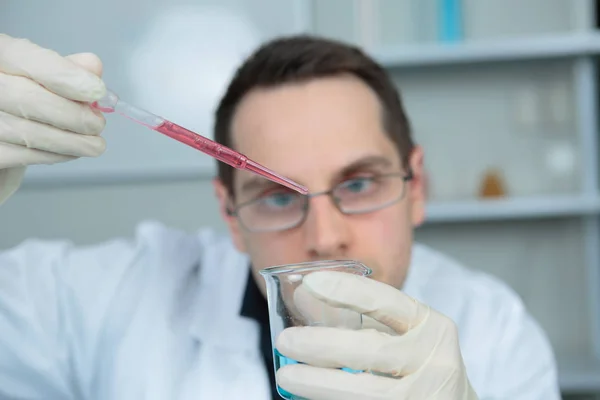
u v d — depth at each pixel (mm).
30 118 907
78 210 2758
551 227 2867
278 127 1193
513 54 2559
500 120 2852
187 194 2760
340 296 845
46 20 2703
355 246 1189
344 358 860
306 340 848
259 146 1207
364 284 877
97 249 1618
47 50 897
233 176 1321
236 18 2709
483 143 2859
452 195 2873
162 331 1443
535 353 1555
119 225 2760
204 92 2719
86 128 919
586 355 2801
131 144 2709
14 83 884
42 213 2754
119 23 2713
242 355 1406
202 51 2719
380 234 1206
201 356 1397
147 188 2760
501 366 1528
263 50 1341
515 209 2535
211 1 2705
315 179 1177
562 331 2861
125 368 1417
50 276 1505
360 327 895
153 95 2725
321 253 1164
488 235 2895
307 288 831
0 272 1477
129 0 2707
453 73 2857
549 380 1516
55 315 1453
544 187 2836
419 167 1443
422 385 894
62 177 2703
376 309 881
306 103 1201
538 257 2873
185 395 1344
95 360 1470
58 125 907
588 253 2812
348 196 1199
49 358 1421
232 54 2711
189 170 2695
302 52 1249
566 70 2807
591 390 2471
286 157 1180
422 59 2576
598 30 2760
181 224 2758
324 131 1182
